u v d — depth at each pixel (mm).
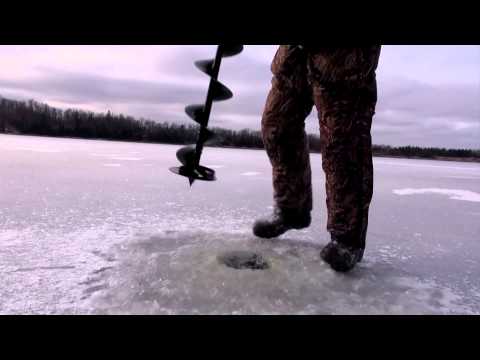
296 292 2152
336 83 2297
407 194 7242
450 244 3588
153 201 5125
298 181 3008
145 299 1983
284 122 2803
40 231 3332
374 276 2533
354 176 2414
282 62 2646
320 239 3445
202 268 2365
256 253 2791
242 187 6957
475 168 17625
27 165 8727
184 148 2164
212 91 1975
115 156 12914
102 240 3092
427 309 2049
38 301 1953
